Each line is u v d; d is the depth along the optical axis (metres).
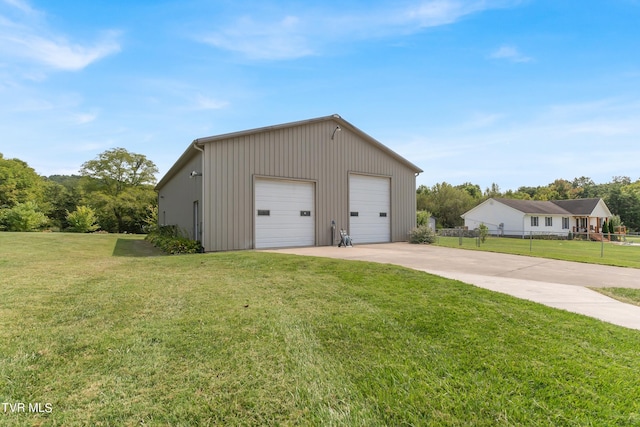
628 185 52.00
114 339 2.88
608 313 3.86
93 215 28.19
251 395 2.09
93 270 6.14
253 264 6.72
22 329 3.07
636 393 2.15
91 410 1.92
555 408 2.00
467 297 4.27
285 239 11.47
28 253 8.66
